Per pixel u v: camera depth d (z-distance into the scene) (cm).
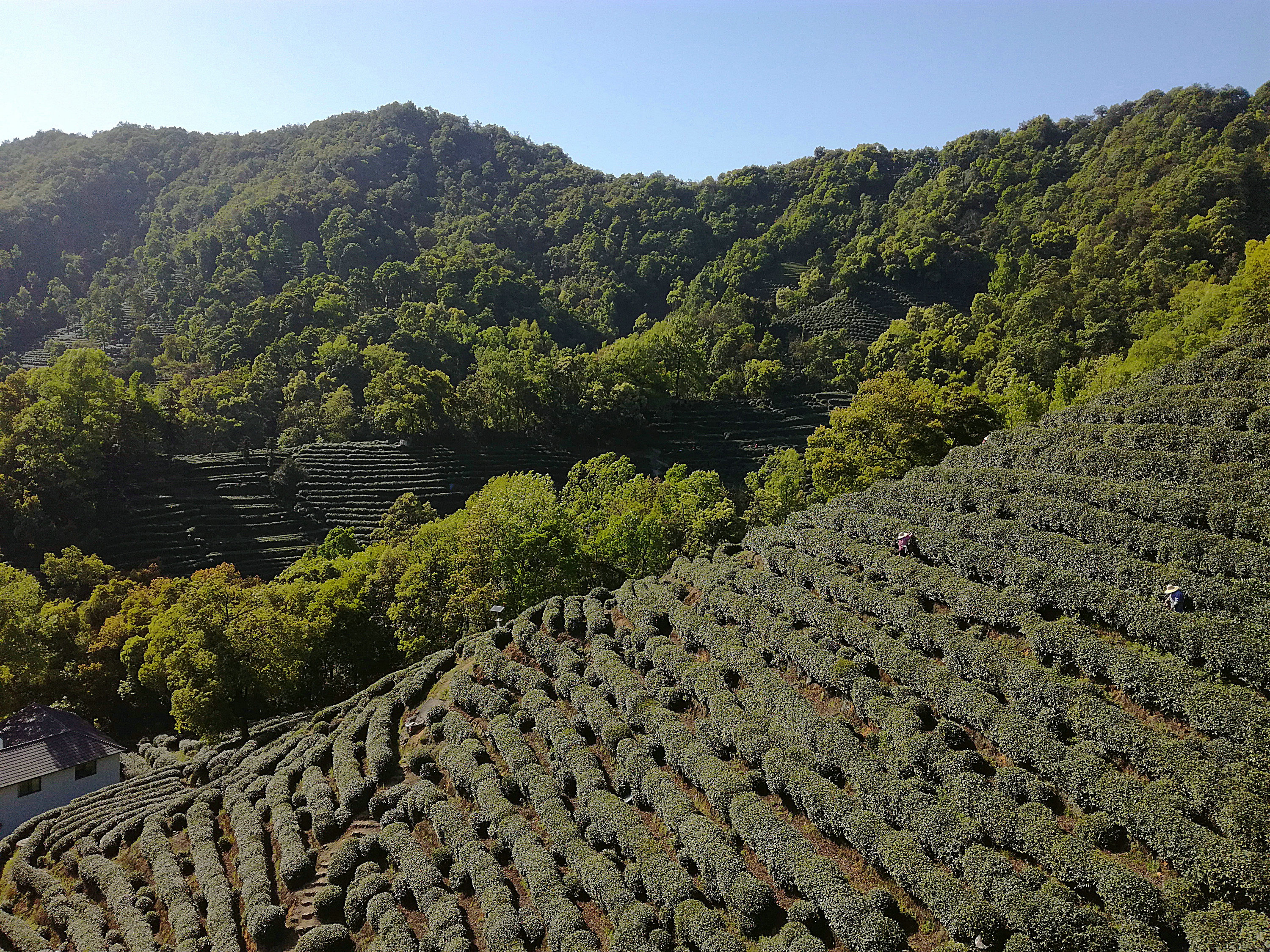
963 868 1750
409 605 5303
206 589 4856
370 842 2827
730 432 10375
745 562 3700
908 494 3488
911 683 2355
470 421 10281
